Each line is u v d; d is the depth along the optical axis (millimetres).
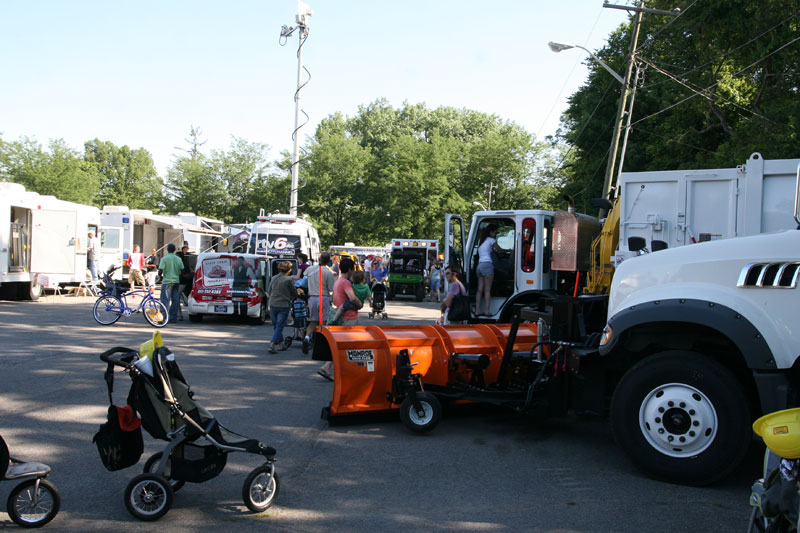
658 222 7695
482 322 11906
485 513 4488
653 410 5199
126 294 15164
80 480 4961
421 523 4293
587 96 31266
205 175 62094
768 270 4824
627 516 4461
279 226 24422
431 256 33969
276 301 11656
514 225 12008
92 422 6562
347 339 6891
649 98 28250
